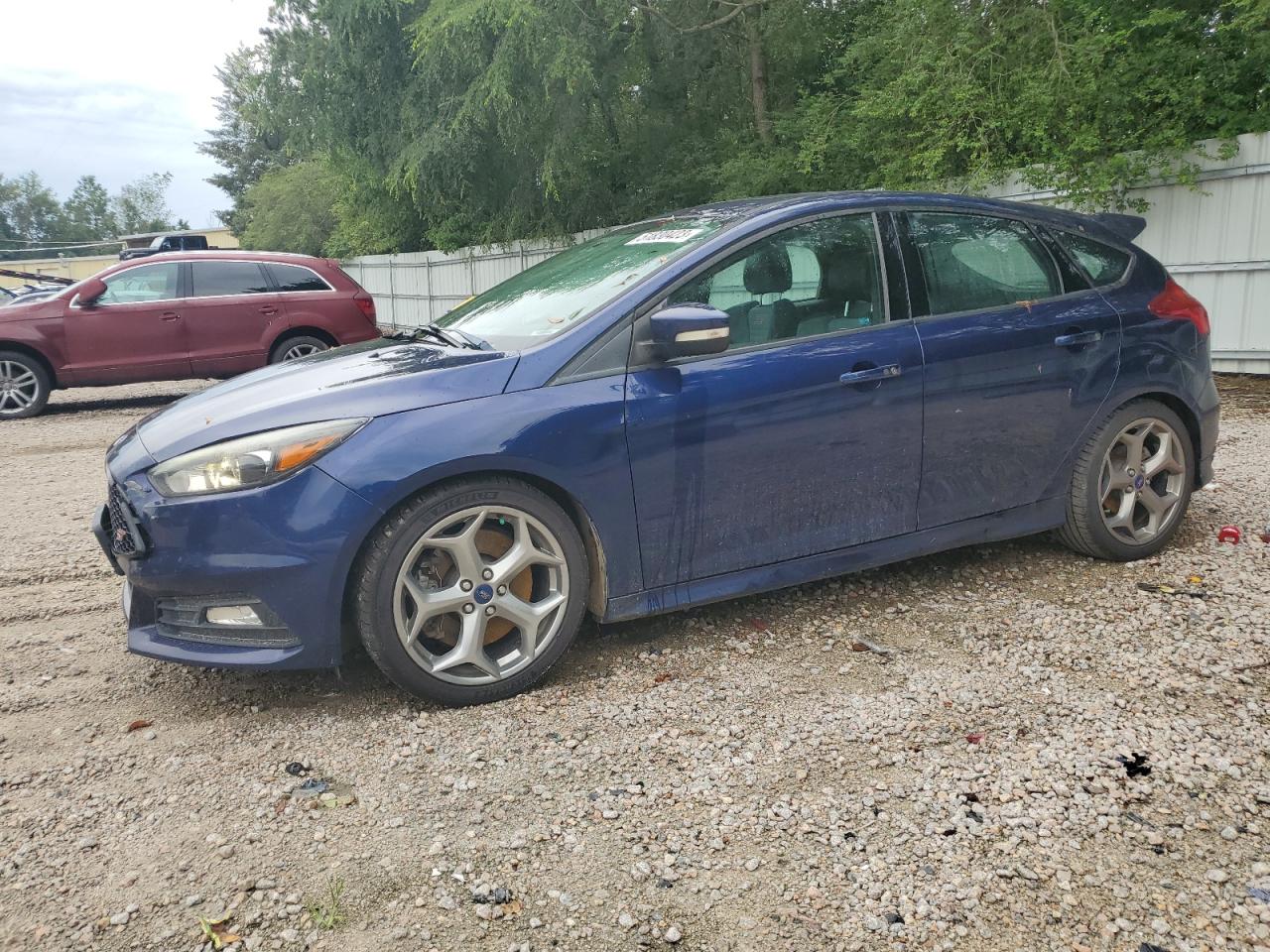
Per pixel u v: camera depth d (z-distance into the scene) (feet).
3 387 35.32
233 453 9.98
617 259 12.60
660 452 11.04
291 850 8.09
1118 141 32.22
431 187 56.95
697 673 11.22
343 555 9.89
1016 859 7.70
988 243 13.35
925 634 12.10
